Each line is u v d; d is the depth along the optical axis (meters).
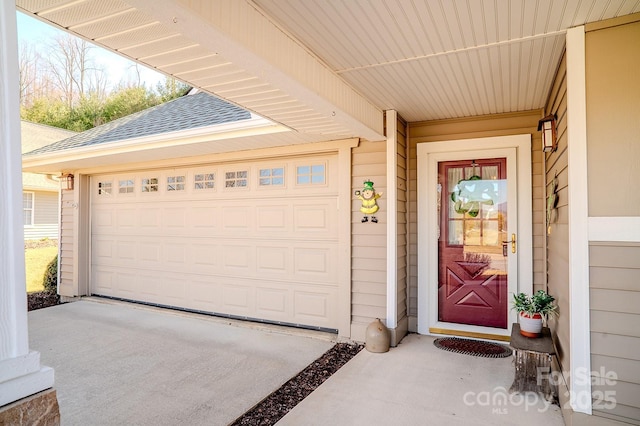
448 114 4.26
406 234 4.58
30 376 0.98
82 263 6.60
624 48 2.22
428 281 4.44
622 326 2.20
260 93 2.91
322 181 4.67
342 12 2.13
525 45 2.56
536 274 4.04
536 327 3.03
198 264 5.52
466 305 4.34
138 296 6.11
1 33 0.94
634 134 2.21
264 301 4.99
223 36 1.83
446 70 2.97
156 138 4.77
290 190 4.85
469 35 2.42
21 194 0.98
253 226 5.10
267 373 3.39
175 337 4.45
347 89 3.22
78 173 6.60
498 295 4.20
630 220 2.20
